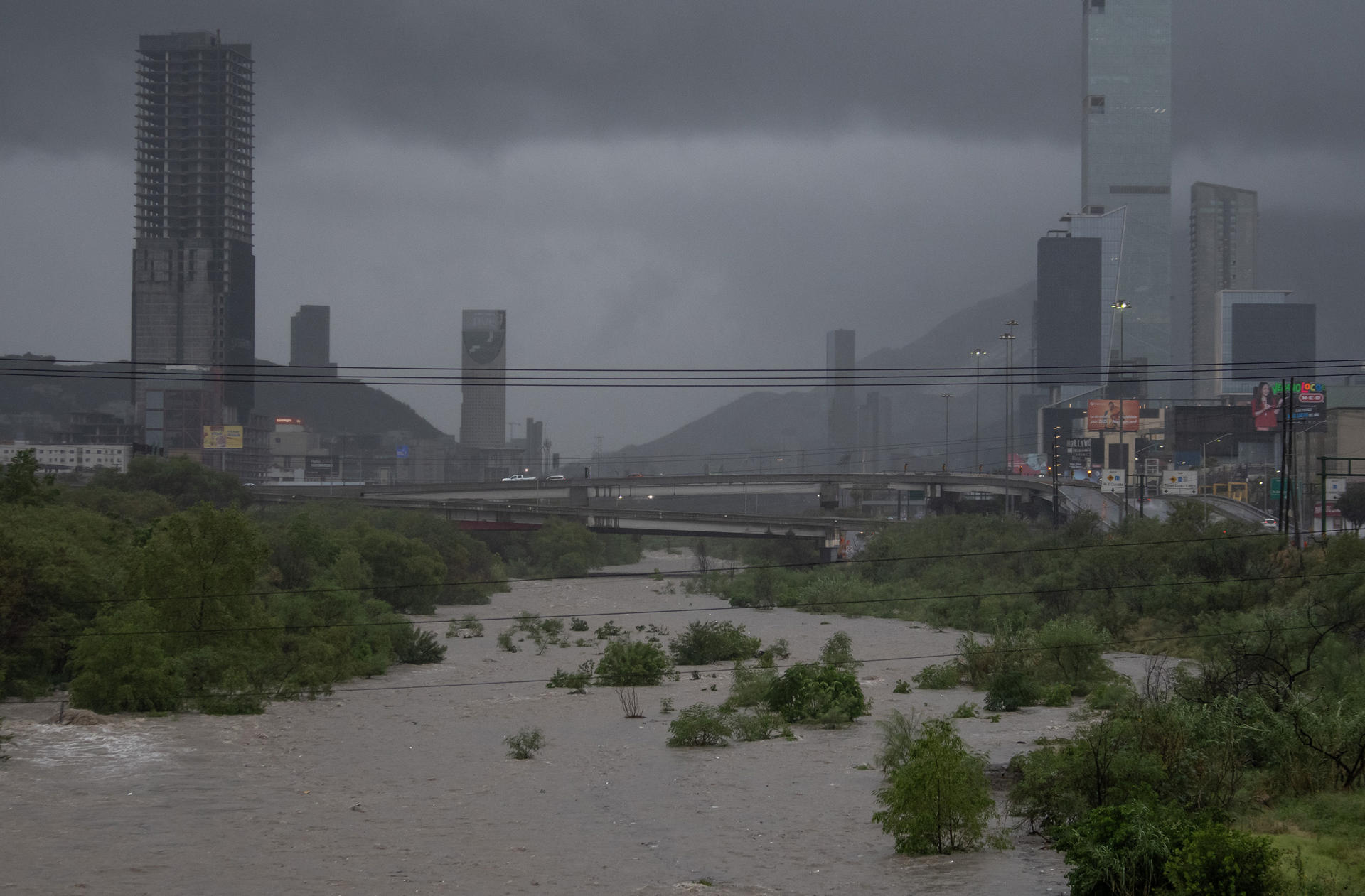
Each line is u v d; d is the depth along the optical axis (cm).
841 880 2736
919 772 2950
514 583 16438
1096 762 2980
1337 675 4994
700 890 2686
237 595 6625
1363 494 13475
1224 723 3391
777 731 5178
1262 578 8344
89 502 13062
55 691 6309
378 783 4178
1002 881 2622
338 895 2706
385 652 8031
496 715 5962
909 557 13512
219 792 4000
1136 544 10144
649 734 5275
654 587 15912
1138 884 2316
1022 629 7906
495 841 3253
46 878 2856
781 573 14075
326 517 15900
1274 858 2214
